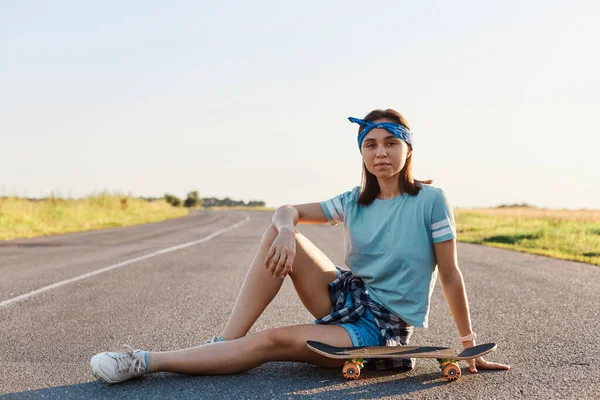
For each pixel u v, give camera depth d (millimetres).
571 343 3826
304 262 3096
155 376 2975
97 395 2680
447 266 2992
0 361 3352
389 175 2951
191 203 86875
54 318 4695
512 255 11156
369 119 2996
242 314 3080
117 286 6543
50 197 24469
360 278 3131
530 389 2789
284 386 2805
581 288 6570
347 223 3133
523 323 4547
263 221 28734
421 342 3932
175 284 6754
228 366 2953
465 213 34719
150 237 15562
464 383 2887
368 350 2836
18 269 8078
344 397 2648
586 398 2652
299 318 4766
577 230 17266
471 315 4902
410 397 2654
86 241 13836
